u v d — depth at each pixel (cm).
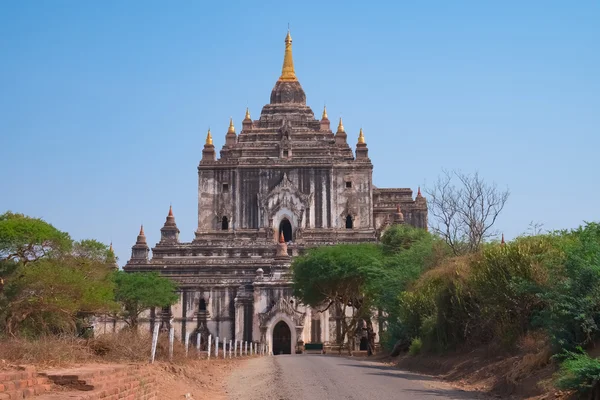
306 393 3400
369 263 8150
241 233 11769
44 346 3209
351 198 11944
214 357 5888
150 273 10162
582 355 2947
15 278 5662
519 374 3412
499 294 4056
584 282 3341
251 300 10612
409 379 4112
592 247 3528
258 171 11931
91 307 6075
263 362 5788
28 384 2327
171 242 11638
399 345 6259
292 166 11894
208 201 11950
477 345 4694
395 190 12656
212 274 11206
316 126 12706
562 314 3322
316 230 11631
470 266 4778
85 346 3738
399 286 6600
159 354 4262
